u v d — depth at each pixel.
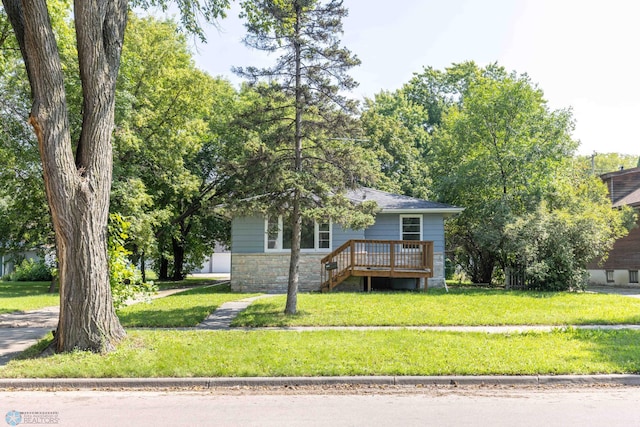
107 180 10.02
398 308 15.38
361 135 15.16
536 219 22.69
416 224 24.56
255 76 14.68
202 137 32.72
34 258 43.75
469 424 6.07
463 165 27.53
